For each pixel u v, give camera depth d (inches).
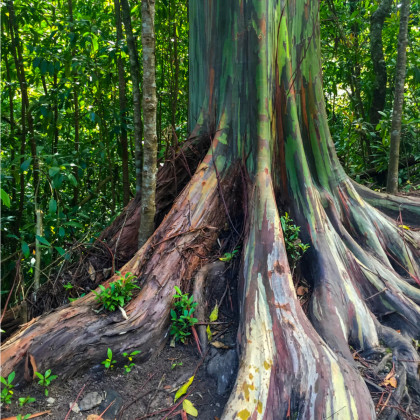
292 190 148.9
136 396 103.2
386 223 164.9
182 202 141.0
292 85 152.6
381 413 100.9
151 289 120.7
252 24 142.9
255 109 144.5
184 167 163.2
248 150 146.7
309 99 160.1
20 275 148.5
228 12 147.6
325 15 299.7
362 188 188.4
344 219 160.6
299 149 150.1
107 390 103.9
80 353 105.2
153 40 132.0
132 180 300.0
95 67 222.4
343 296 126.6
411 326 130.4
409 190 237.5
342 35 294.4
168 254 129.2
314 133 161.5
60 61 215.6
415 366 113.0
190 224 136.6
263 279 117.6
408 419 100.3
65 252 153.5
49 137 248.2
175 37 241.1
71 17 221.3
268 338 104.9
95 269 151.1
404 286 142.6
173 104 249.0
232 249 140.2
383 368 113.1
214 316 124.5
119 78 220.1
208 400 102.8
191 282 129.4
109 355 105.7
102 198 270.2
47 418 95.0
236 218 147.3
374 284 139.2
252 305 112.9
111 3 262.1
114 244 157.9
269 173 141.9
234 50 147.5
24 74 231.8
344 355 109.3
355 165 292.8
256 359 100.6
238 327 115.2
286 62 150.4
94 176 301.6
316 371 99.0
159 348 114.9
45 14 239.0
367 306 135.3
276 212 132.3
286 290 115.3
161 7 237.6
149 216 143.6
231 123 149.6
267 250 123.3
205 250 137.3
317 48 162.2
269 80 146.0
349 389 97.0
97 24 237.8
